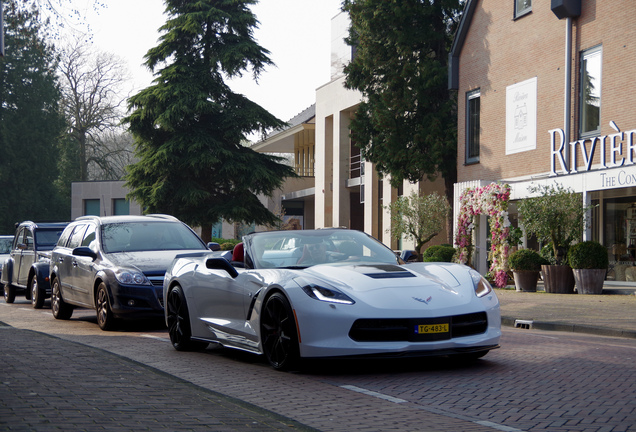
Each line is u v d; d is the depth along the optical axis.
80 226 13.48
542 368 7.25
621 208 19.33
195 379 6.86
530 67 21.03
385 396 5.98
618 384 6.39
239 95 35.69
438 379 6.69
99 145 57.53
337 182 39.06
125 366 6.93
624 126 17.84
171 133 34.91
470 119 24.05
